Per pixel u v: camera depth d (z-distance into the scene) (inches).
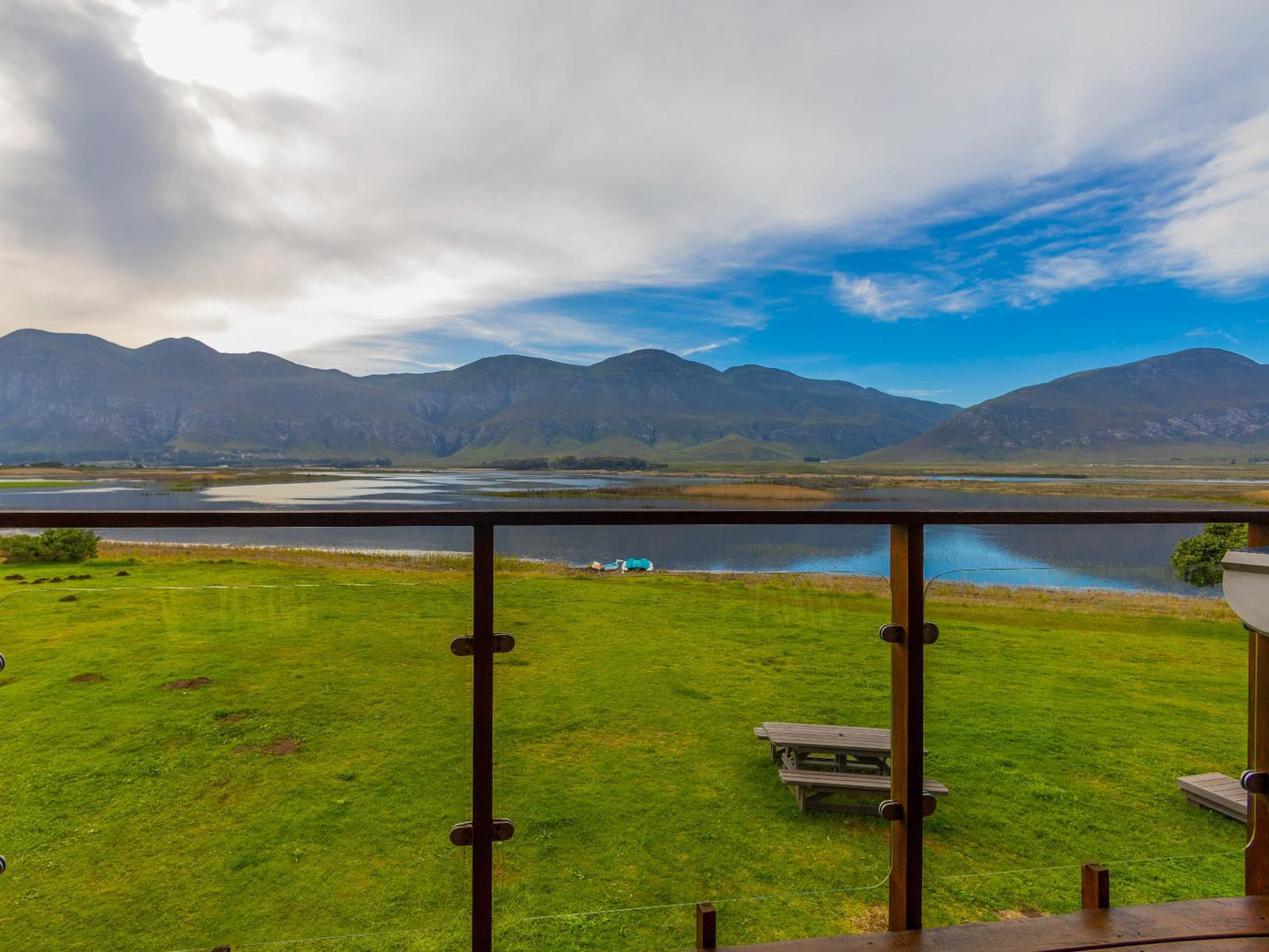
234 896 88.2
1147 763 113.7
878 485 4180.6
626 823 103.7
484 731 64.2
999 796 108.9
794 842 102.0
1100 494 2758.4
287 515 56.1
